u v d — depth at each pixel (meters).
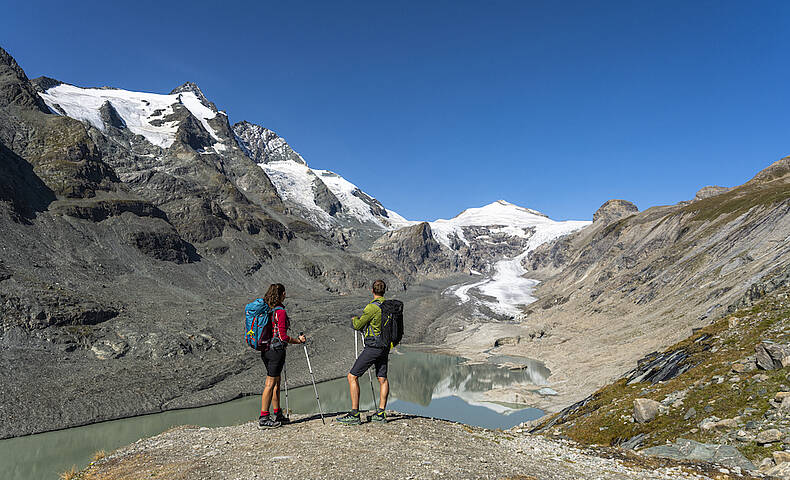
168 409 73.25
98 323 96.56
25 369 73.31
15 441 57.59
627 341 84.31
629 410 28.05
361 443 10.20
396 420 12.50
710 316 65.81
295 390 87.56
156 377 81.19
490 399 77.06
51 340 83.56
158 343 93.56
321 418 12.53
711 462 14.05
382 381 11.86
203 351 97.69
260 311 11.70
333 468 8.61
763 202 104.19
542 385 83.00
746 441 16.98
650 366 36.62
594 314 124.00
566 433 29.98
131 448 11.30
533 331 136.25
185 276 158.88
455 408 72.56
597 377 72.12
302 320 140.12
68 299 96.94
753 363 24.03
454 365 114.75
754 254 80.94
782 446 15.27
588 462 11.46
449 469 8.88
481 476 8.71
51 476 46.97
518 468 9.67
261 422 11.89
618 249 183.25
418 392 86.81
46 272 113.44
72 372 77.06
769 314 30.23
